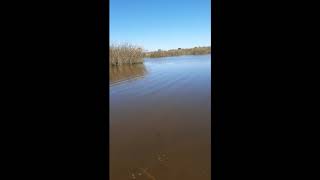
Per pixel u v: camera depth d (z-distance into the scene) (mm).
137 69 17938
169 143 4320
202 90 8625
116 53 21750
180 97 7715
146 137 4641
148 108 6645
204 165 3531
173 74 13750
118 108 6797
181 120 5535
